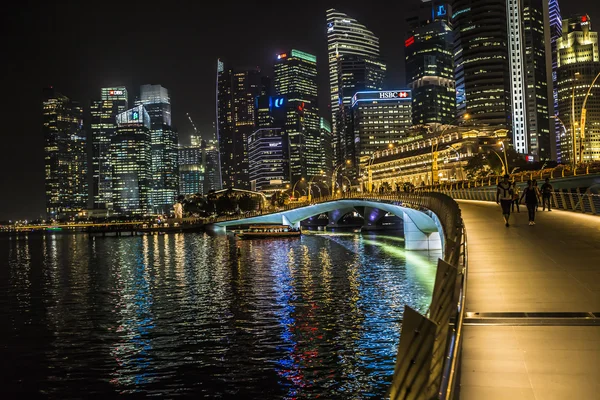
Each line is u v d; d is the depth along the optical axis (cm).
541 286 1850
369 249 10844
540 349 1265
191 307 5291
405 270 7212
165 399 2783
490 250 2680
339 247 11819
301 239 15738
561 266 2172
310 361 3262
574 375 1117
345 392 2758
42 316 5147
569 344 1287
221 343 3788
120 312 5216
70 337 4178
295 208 17625
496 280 1981
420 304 4859
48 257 14188
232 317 4672
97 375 3191
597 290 1761
